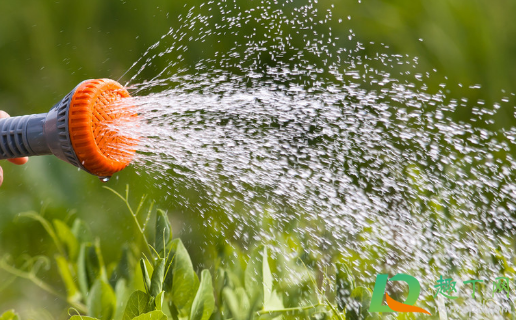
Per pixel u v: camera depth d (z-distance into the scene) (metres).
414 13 6.85
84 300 2.54
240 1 6.70
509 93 6.31
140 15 6.93
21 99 6.66
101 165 2.61
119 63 6.82
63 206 4.97
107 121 2.65
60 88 6.71
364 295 2.17
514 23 6.77
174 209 4.79
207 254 4.39
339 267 2.28
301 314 2.34
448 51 6.56
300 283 2.53
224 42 6.52
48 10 7.01
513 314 2.55
